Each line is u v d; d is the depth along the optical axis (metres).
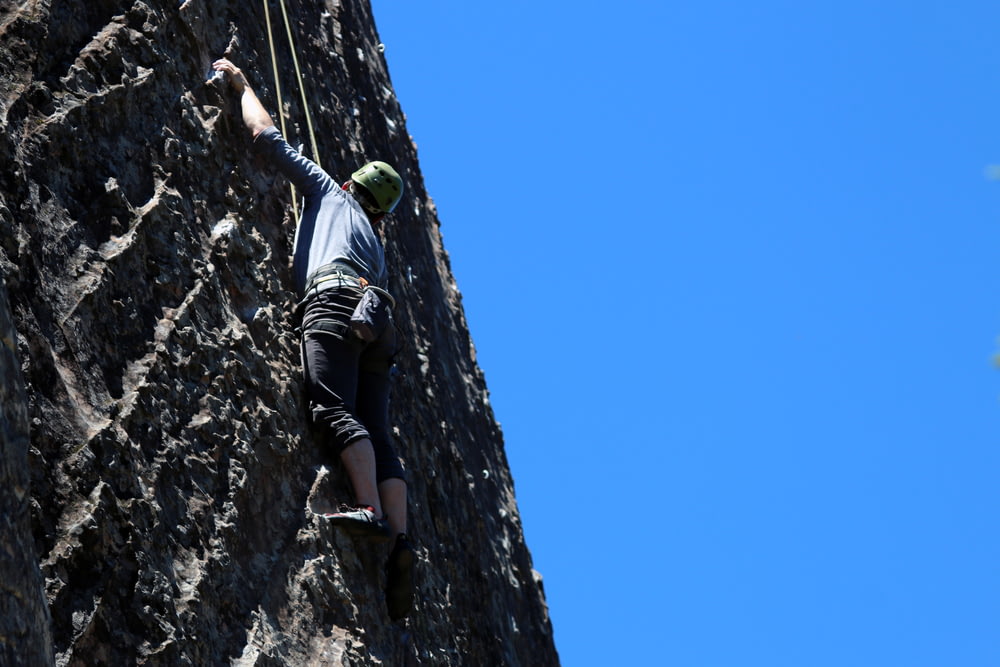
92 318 4.92
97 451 4.60
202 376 5.39
